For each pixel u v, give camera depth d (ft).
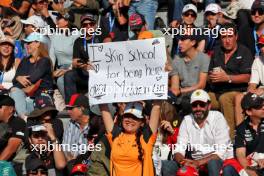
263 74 93.81
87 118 90.27
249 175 83.10
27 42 101.30
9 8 110.11
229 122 92.32
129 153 77.51
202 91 86.63
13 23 109.29
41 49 101.24
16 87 98.99
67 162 86.63
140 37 97.40
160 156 87.51
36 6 109.29
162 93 77.30
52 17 110.42
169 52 102.37
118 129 78.79
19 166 86.17
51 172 86.12
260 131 84.94
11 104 89.71
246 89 94.58
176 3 106.32
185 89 95.35
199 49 98.27
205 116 86.43
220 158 85.10
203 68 95.86
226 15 101.91
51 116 90.12
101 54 78.23
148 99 77.36
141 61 77.66
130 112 77.71
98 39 102.17
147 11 105.29
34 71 100.37
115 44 78.13
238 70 94.73
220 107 93.25
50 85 101.24
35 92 100.27
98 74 78.38
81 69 99.19
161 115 88.89
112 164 78.28
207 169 84.53
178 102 94.32
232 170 81.56
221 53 95.55
